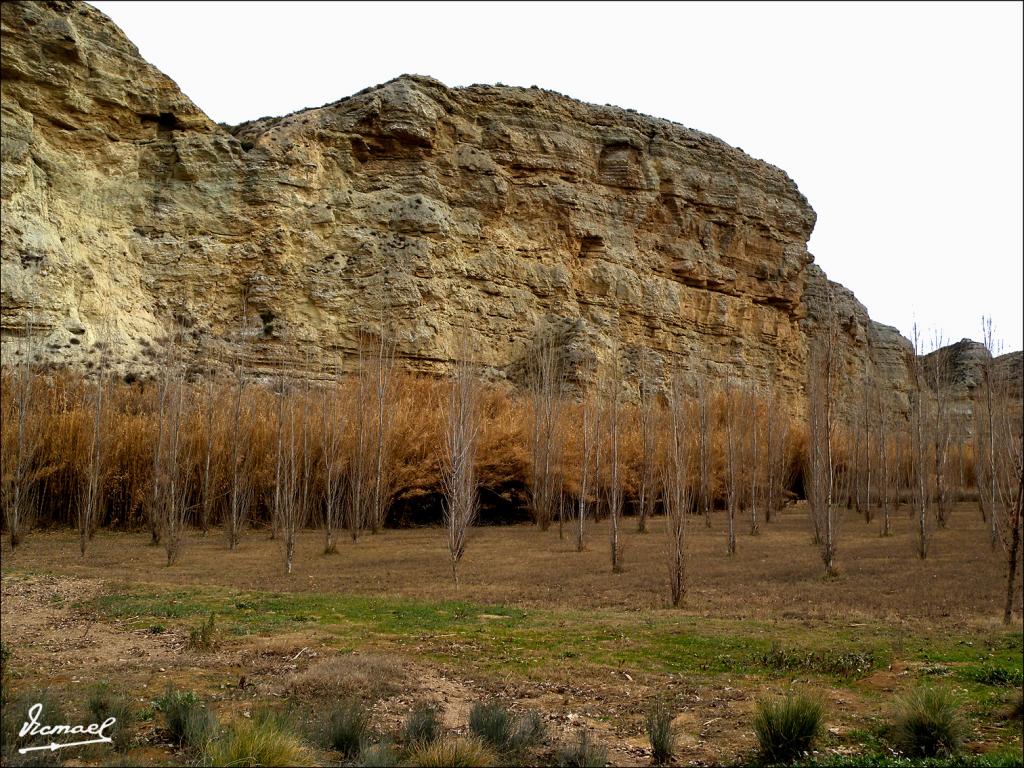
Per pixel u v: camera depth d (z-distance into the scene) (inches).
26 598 748.0
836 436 1860.2
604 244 2481.5
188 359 1761.8
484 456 1561.3
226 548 1212.5
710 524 1595.7
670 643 560.7
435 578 900.0
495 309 2204.7
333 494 1262.3
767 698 408.5
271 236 1968.5
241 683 442.3
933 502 1695.4
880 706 423.2
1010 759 324.2
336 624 617.9
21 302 1566.2
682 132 2785.4
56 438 1384.1
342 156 2158.0
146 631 592.7
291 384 1526.8
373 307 1990.7
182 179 1955.0
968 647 548.7
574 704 429.4
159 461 1226.6
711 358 2655.0
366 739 342.3
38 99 1765.5
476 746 333.1
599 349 2212.1
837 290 3454.7
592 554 1135.6
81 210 1807.3
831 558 894.4
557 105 2536.9
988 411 1197.1
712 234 2775.6
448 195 2251.5
